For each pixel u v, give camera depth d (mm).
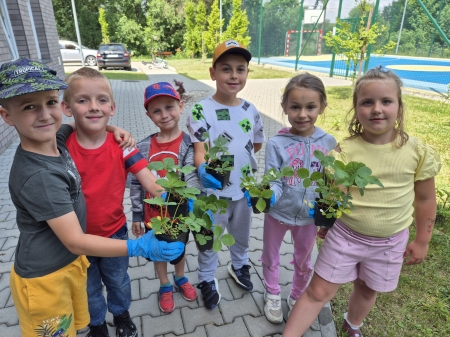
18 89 1210
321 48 24359
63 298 1554
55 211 1338
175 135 2238
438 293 2562
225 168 1784
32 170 1344
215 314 2391
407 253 1979
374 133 1750
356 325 2174
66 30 30406
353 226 1821
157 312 2404
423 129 6680
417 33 21766
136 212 2279
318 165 2051
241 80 2203
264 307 2398
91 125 1749
